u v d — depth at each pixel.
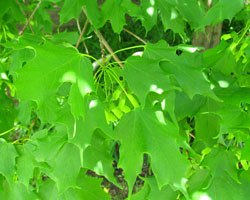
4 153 0.69
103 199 0.75
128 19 2.83
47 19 1.28
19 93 0.55
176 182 0.63
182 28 0.84
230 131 0.64
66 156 0.67
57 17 3.03
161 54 0.66
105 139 0.69
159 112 0.64
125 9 0.82
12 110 0.86
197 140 0.77
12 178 0.69
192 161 0.79
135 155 0.63
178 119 0.75
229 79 0.72
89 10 0.80
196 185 0.72
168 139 0.63
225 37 0.84
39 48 0.57
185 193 0.63
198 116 0.75
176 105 0.75
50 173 0.68
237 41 0.78
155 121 0.64
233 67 0.74
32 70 0.55
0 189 0.74
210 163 0.71
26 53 0.76
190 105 0.75
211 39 1.15
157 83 0.61
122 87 0.65
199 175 0.73
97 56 2.44
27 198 0.74
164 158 0.63
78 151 0.67
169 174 0.63
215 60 0.75
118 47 2.55
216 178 0.71
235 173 0.71
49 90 0.56
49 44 0.58
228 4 0.66
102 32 2.64
